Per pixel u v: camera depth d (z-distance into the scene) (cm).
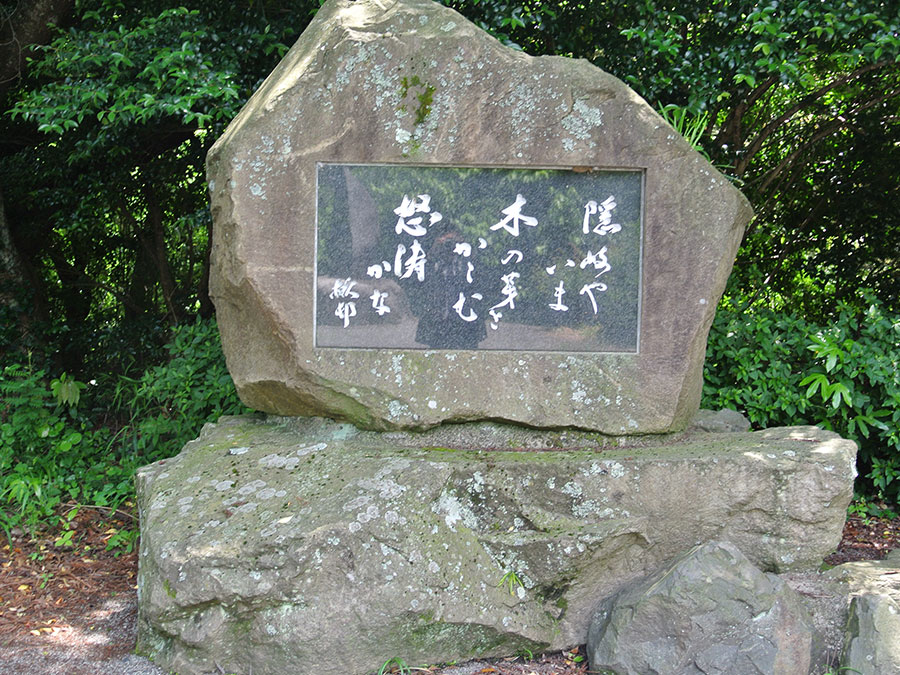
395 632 270
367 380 324
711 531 311
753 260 648
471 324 330
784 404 441
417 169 328
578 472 302
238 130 323
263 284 321
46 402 546
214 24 510
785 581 297
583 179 332
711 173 332
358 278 327
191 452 338
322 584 266
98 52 490
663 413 332
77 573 359
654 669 264
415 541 278
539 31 520
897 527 438
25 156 663
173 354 536
